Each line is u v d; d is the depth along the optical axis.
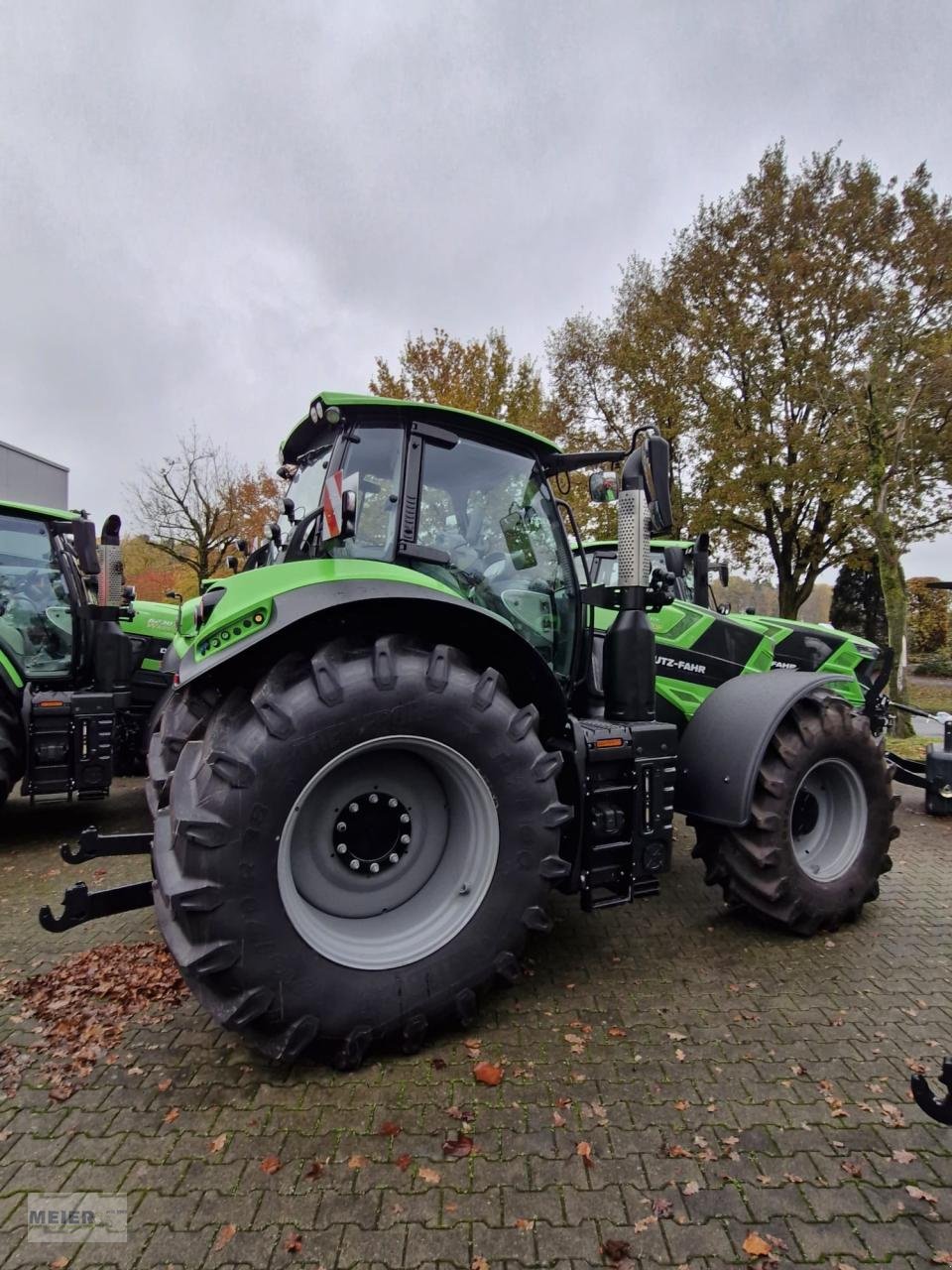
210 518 25.38
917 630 23.62
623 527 3.12
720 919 3.51
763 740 3.13
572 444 17.27
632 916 3.54
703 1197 1.79
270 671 2.26
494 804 2.46
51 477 22.88
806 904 3.21
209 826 2.05
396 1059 2.36
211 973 2.06
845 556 16.34
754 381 15.72
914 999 2.75
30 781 4.71
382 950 2.37
